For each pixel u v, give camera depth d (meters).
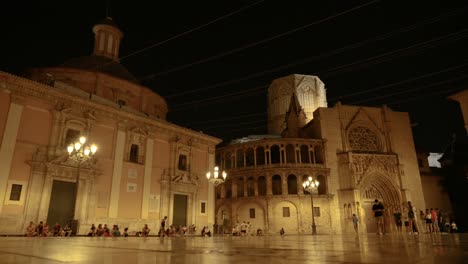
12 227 21.47
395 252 5.24
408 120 54.31
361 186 47.56
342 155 48.66
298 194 44.91
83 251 5.66
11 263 3.76
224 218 46.91
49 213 23.36
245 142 49.00
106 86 33.62
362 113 52.59
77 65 36.12
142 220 28.47
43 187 23.27
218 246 7.74
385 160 49.94
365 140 51.84
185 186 32.78
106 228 24.19
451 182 54.94
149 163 30.36
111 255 4.93
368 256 4.58
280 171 46.00
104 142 27.59
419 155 57.12
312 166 46.88
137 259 4.34
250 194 47.00
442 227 37.34
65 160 24.50
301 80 61.69
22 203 22.22
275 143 47.69
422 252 5.16
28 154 23.12
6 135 22.17
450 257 4.25
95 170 26.14
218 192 49.03
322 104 61.09
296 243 9.62
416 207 49.16
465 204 52.59
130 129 29.62
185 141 34.34
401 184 49.03
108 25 40.47
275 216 44.41
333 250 5.91
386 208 47.91
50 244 8.11
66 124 25.45
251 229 44.62
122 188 27.84
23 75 32.88
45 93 24.53
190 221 32.53
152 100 37.81
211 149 37.25
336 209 46.09
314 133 52.31
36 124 23.92
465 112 31.36
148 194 29.55
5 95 22.75
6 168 21.83
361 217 44.94
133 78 38.97
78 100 26.03
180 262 3.98
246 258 4.48
